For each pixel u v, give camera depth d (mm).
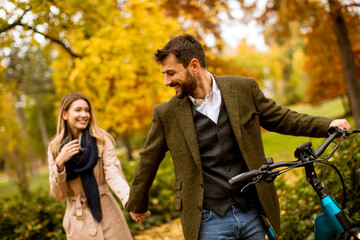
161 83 5152
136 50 4781
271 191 1979
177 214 5445
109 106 5586
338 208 1629
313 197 3115
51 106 32938
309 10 8359
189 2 6512
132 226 4828
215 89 1971
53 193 2508
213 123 1938
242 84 1988
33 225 4141
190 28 5941
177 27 5312
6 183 26750
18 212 4352
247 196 1962
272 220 1932
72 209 2531
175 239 4418
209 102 1969
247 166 1884
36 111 33281
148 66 5023
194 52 1889
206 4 6836
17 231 4035
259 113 1981
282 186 3352
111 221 2551
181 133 1981
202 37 6328
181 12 6027
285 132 1966
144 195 2199
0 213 4309
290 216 3225
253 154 1919
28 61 17047
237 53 14906
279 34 9281
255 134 1956
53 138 2742
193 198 1940
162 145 2092
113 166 2615
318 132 1841
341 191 2930
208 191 1943
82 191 2555
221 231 1903
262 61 16094
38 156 35281
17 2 4012
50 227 4402
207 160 1948
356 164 2855
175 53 1836
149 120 11188
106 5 4609
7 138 10984
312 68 16328
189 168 1956
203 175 1954
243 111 1945
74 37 4992
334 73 13461
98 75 4996
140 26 4848
